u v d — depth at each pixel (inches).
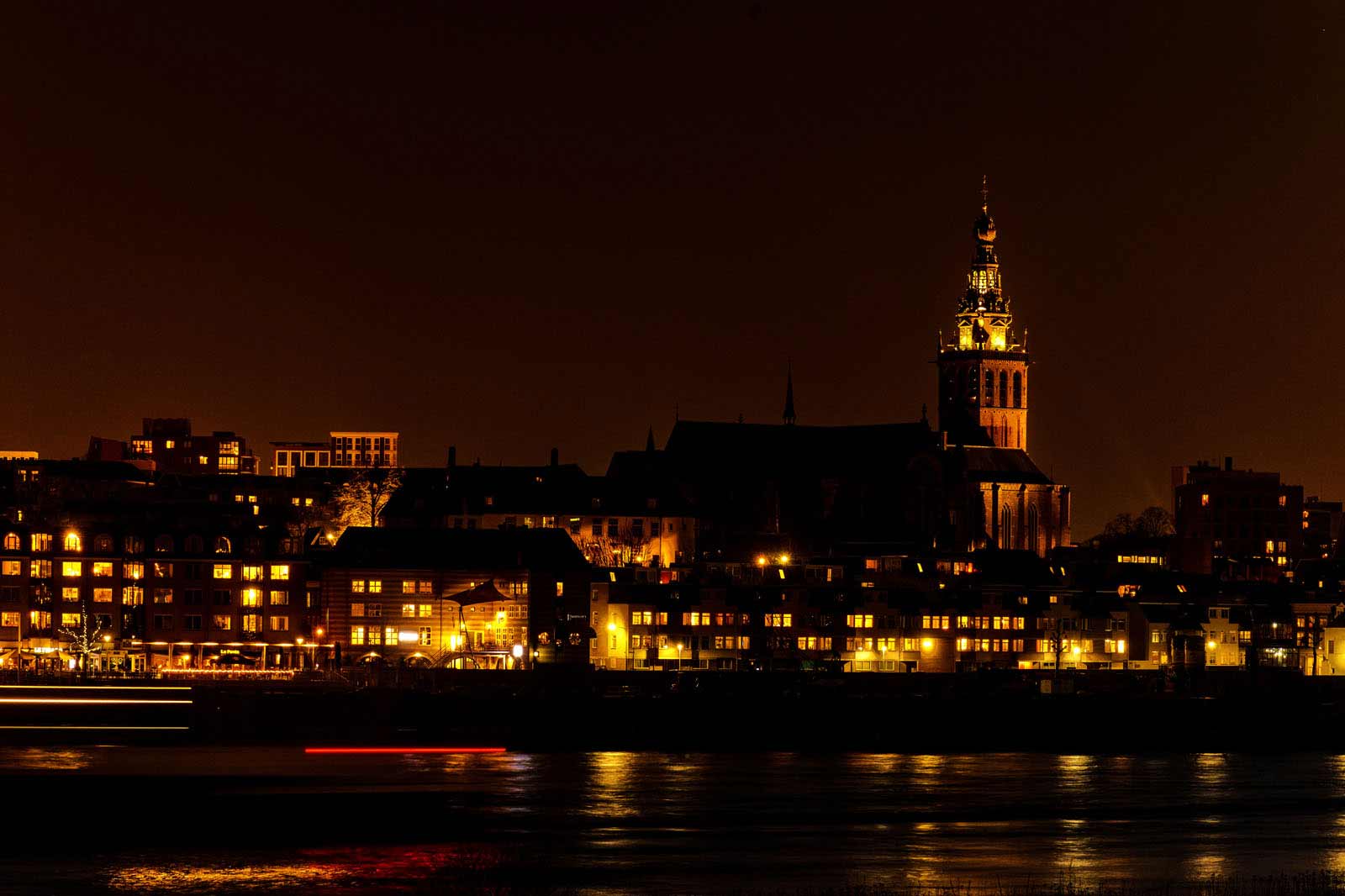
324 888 6919.3
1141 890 6894.7
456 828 7869.1
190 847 7509.8
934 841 7731.3
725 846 7578.7
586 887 6924.2
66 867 7204.7
